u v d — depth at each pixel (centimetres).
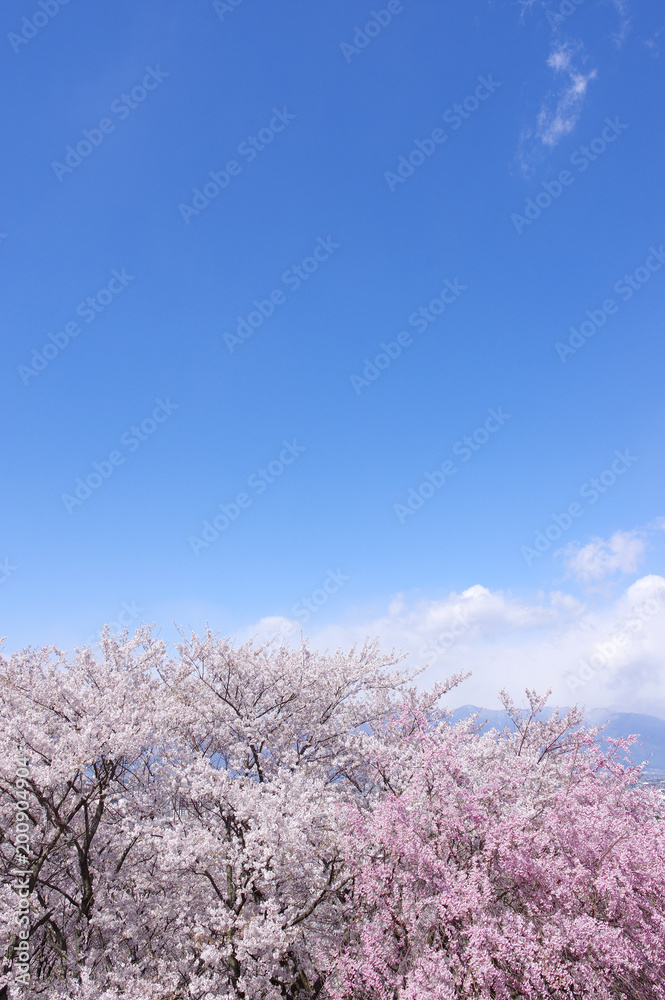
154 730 952
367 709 1300
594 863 703
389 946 662
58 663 1003
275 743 1139
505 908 688
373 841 730
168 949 795
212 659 1188
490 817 743
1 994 623
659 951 598
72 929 844
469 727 1075
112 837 877
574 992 568
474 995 564
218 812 866
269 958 686
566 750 1149
